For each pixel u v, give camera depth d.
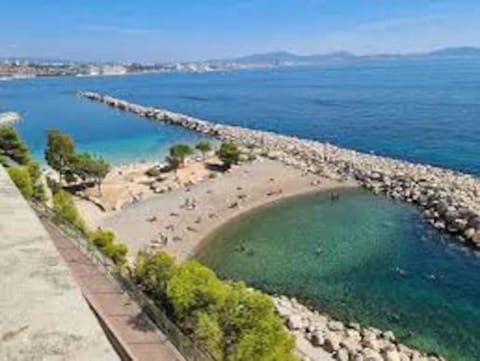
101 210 80.00
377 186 95.38
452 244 69.31
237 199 85.88
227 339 31.98
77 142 154.62
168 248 67.00
